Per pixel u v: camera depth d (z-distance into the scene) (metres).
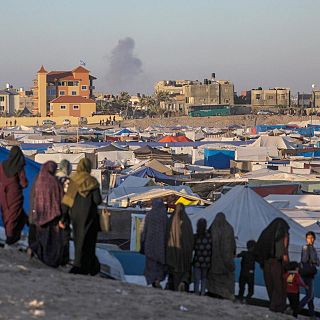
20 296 20.30
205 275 27.67
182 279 27.55
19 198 26.52
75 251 25.06
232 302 25.72
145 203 58.75
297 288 28.80
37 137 168.25
